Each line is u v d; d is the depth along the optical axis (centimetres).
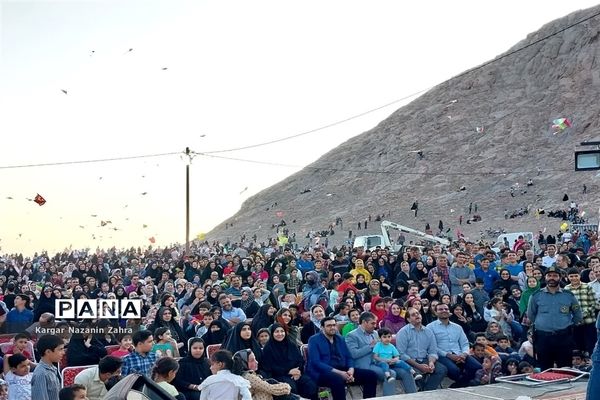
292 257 2716
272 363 1202
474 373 1378
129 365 1038
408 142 16862
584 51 17088
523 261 2275
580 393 1045
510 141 15338
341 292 1834
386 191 14975
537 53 17850
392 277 2377
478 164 14900
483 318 1681
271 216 15975
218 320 1405
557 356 1348
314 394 1202
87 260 3183
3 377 1017
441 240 5712
